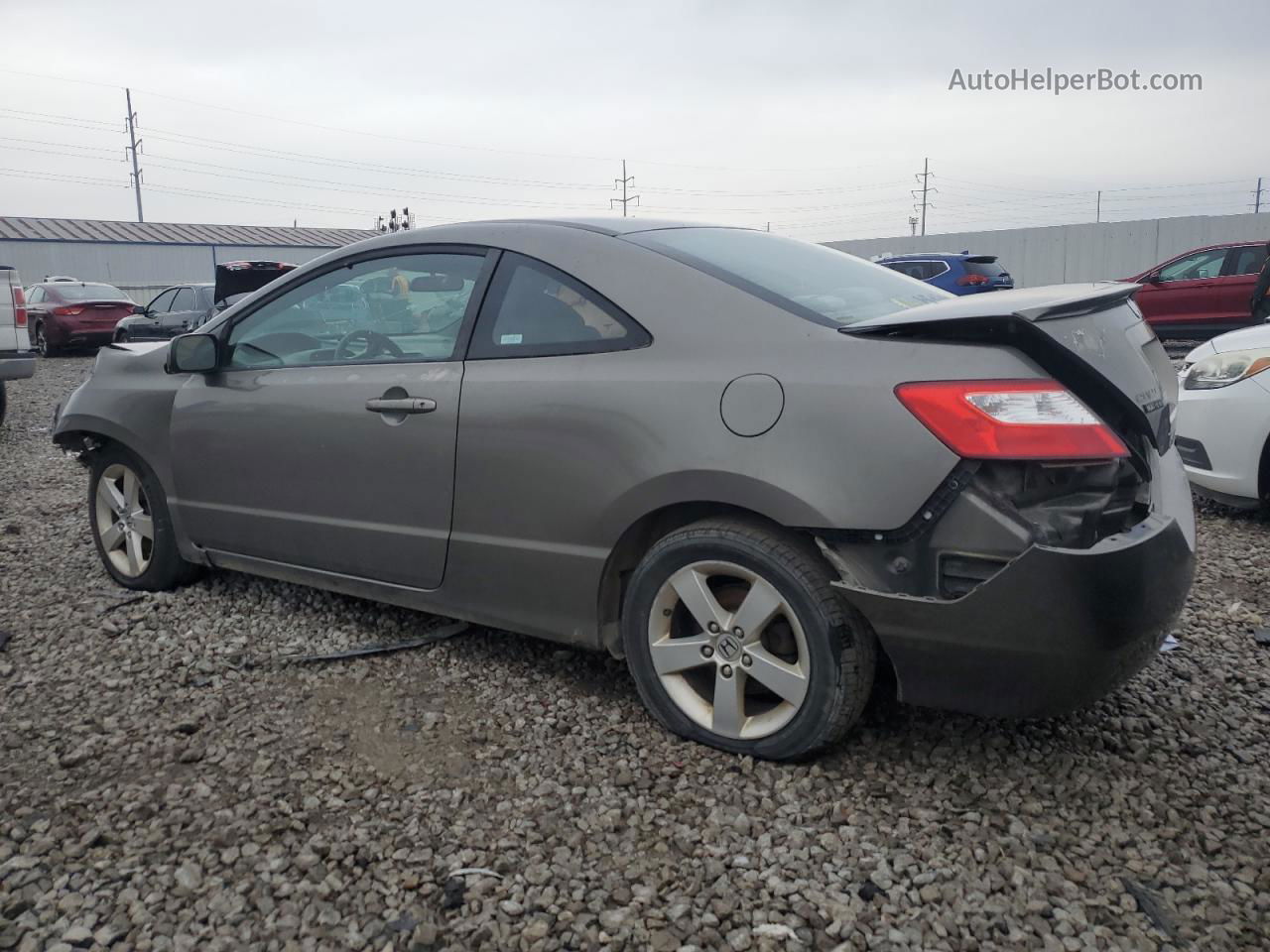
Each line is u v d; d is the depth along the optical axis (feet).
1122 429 8.52
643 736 9.95
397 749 9.78
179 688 11.21
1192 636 12.51
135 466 14.37
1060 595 7.77
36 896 7.51
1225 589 14.39
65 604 14.10
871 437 8.27
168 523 14.12
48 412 36.24
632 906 7.35
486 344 10.75
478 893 7.53
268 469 12.51
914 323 8.34
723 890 7.52
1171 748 9.61
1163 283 49.93
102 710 10.66
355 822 8.47
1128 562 7.89
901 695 8.71
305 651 12.23
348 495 11.75
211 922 7.25
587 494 9.80
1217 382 17.75
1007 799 8.73
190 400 13.35
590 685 11.19
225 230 158.10
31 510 20.22
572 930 7.14
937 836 8.17
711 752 9.57
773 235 12.15
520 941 7.04
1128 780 9.04
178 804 8.76
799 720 8.95
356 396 11.56
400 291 11.66
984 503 7.98
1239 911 7.25
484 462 10.50
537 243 10.75
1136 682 11.11
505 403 10.34
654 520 9.87
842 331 8.79
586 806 8.70
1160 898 7.42
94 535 15.17
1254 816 8.48
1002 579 7.89
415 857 7.98
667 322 9.61
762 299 9.36
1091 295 8.68
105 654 12.21
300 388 12.15
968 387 8.00
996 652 8.10
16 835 8.30
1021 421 7.84
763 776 9.09
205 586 14.70
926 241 104.53
